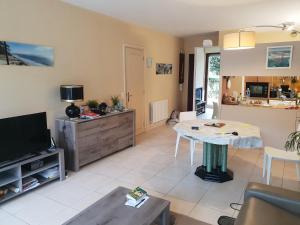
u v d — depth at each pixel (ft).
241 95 17.26
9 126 9.00
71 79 12.68
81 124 11.51
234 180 10.74
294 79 16.33
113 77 15.61
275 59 14.62
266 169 11.14
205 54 28.76
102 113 13.00
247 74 15.51
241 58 15.53
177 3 12.05
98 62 14.32
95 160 12.93
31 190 9.66
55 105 11.94
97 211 6.12
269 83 16.53
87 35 13.38
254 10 13.12
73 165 11.53
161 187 10.09
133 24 16.88
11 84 10.01
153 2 11.89
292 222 5.65
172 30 19.36
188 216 8.07
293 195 6.33
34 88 10.91
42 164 10.03
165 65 21.54
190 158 13.42
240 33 10.73
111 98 15.21
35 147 9.96
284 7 12.53
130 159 13.28
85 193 9.53
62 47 12.02
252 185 6.91
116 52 15.66
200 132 10.19
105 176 11.10
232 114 15.96
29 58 10.55
